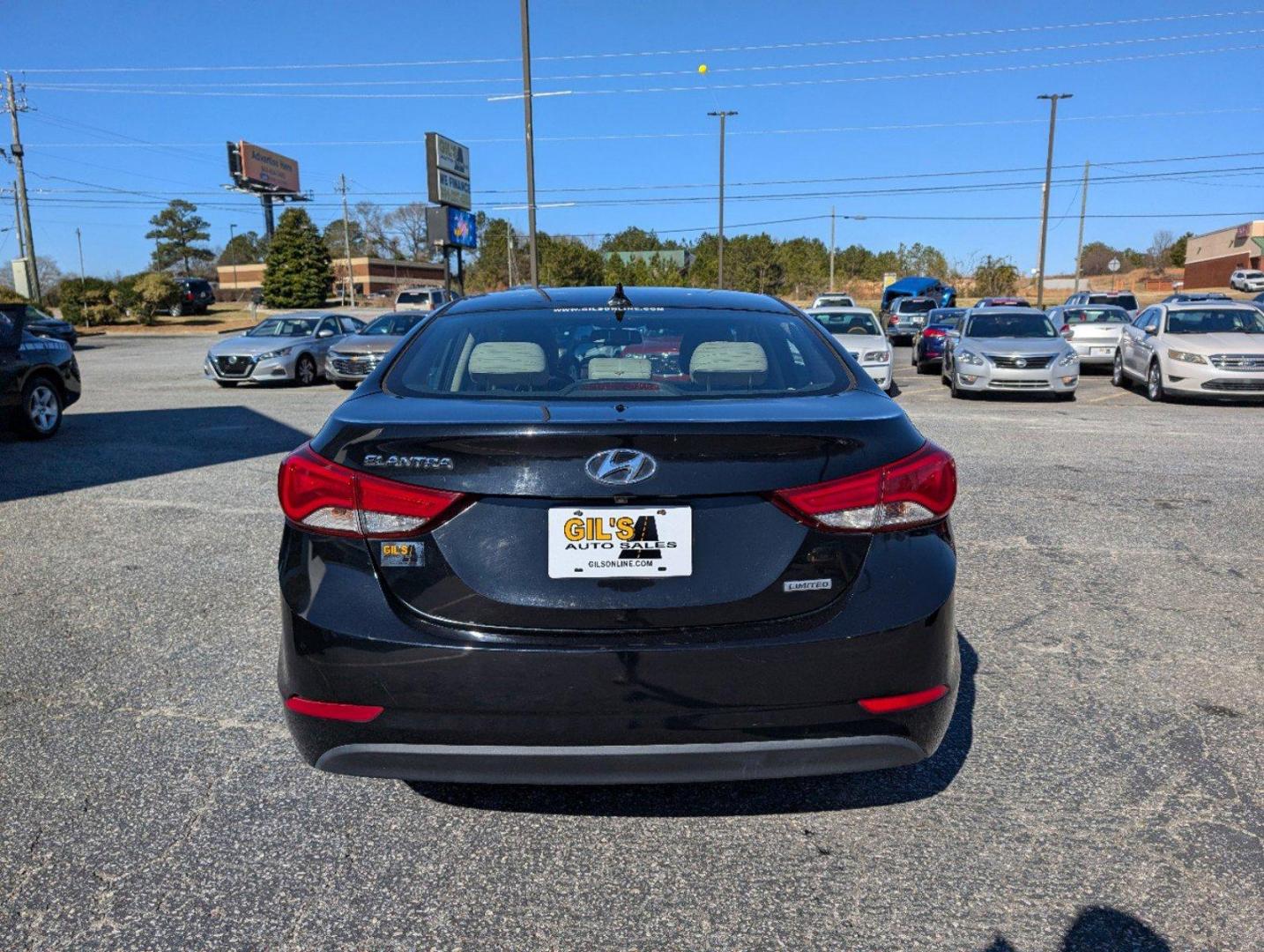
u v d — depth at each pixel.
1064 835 2.71
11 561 5.51
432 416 2.45
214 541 5.92
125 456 9.34
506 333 3.18
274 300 67.12
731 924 2.34
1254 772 3.04
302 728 2.43
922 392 16.11
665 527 2.29
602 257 72.00
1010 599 4.77
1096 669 3.88
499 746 2.31
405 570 2.34
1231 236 75.25
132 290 54.94
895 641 2.34
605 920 2.36
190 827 2.77
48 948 2.26
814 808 2.87
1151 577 5.11
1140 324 15.99
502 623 2.31
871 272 85.69
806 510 2.33
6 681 3.80
